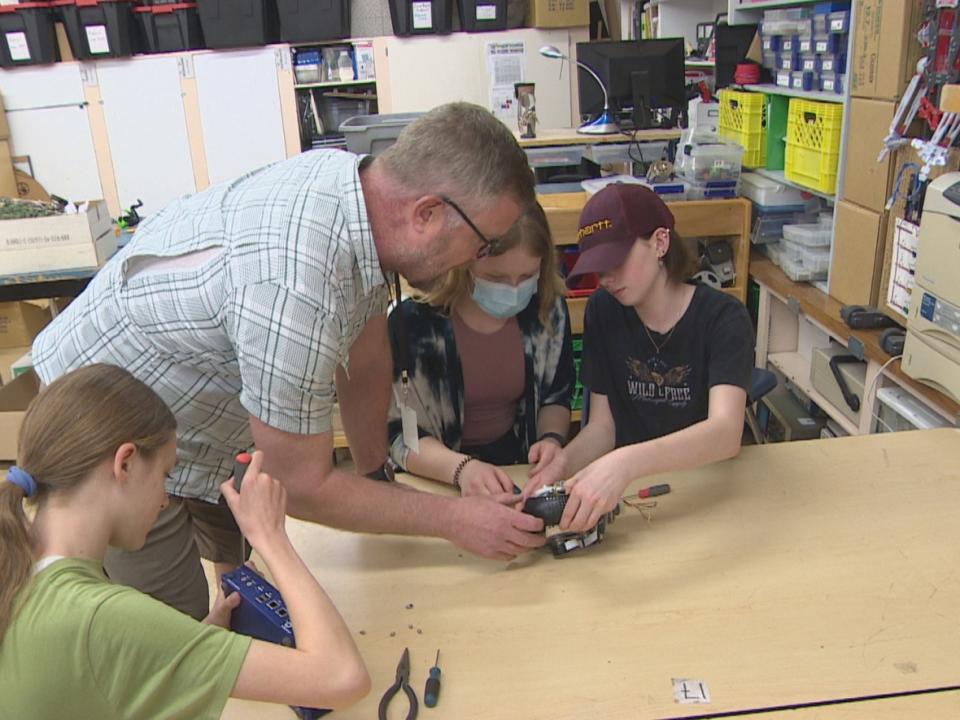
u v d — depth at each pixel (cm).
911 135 222
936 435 163
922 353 192
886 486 144
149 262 122
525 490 140
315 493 117
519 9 472
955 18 200
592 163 371
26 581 89
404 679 104
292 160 124
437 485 155
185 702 87
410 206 109
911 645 106
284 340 105
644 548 130
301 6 450
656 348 169
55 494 96
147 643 86
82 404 97
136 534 102
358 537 138
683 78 362
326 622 96
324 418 114
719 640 108
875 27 230
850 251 252
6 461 250
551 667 105
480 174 107
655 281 163
